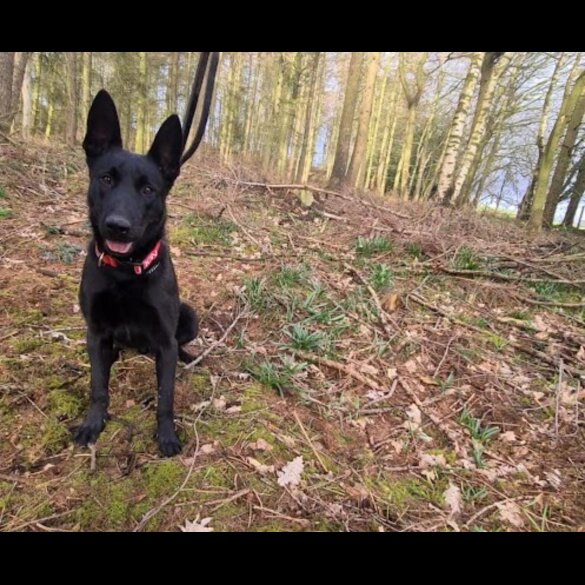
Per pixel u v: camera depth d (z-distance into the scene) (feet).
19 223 6.42
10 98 11.19
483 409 4.52
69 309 4.78
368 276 6.59
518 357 5.35
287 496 3.24
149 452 3.39
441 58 22.49
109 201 3.26
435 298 6.32
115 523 2.93
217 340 4.87
